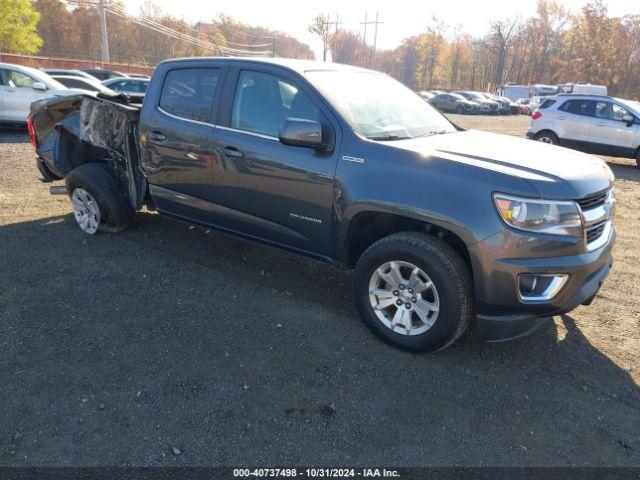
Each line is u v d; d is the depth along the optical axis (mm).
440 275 3090
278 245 4051
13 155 9664
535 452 2576
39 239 5289
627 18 71562
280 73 3850
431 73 82062
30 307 3859
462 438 2654
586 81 70250
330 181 3498
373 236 3717
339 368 3207
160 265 4711
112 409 2770
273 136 3824
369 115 3775
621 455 2582
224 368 3166
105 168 5324
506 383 3129
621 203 8320
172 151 4445
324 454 2510
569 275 2969
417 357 3357
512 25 79875
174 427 2652
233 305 3988
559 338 3680
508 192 2900
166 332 3561
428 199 3104
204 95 4254
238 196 4086
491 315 3102
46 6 73438
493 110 37500
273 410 2807
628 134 12156
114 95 5387
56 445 2506
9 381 2979
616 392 3088
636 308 4203
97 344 3391
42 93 12289
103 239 5328
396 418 2781
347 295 4250
